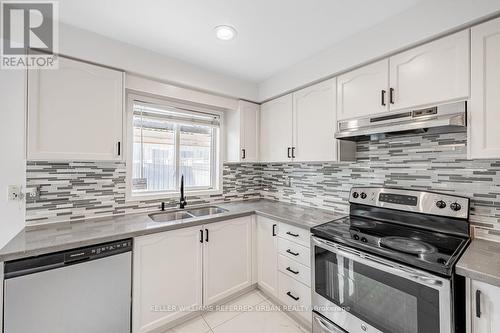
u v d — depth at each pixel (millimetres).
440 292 1053
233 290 2178
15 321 1227
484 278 957
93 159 1658
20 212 1645
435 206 1512
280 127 2447
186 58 2074
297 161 2238
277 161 2484
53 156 1511
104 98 1710
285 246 2000
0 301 1195
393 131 1504
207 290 2000
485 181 1381
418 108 1415
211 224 2021
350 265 1421
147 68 1912
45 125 1488
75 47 1592
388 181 1844
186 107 2484
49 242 1354
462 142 1476
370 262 1306
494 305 960
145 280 1663
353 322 1405
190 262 1894
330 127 1928
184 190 2570
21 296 1237
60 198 1788
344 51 1781
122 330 1560
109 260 1503
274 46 1879
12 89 1593
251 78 2531
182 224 1824
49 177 1742
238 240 2215
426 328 1098
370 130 1594
